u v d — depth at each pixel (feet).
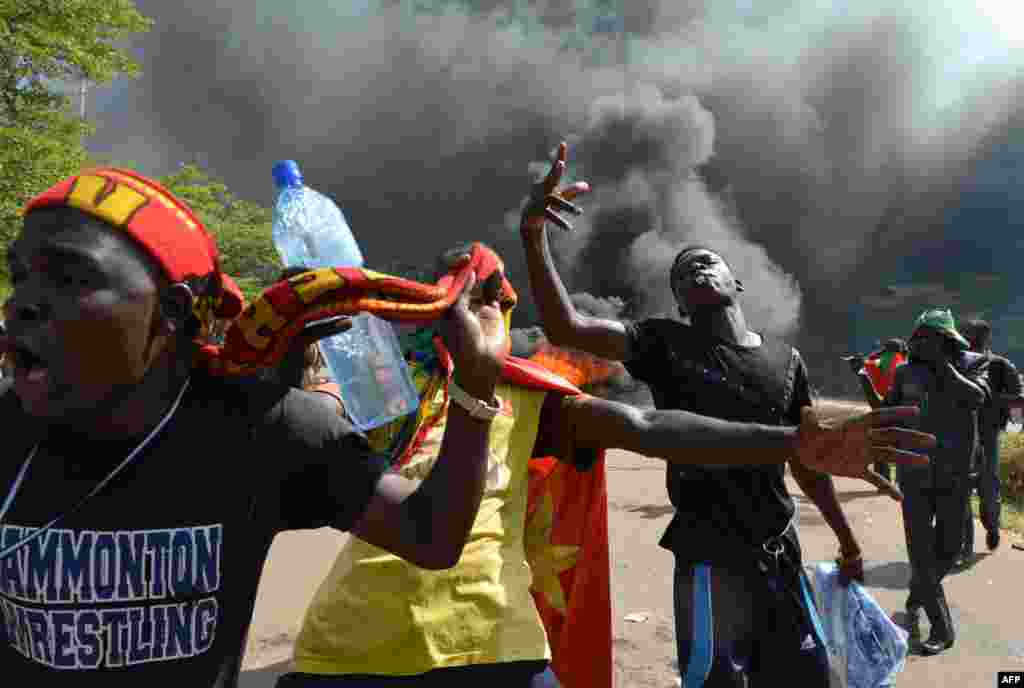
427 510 3.77
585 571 7.85
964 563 19.42
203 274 3.41
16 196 32.78
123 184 3.21
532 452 7.08
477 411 3.79
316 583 15.81
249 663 12.49
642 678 12.33
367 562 6.23
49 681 3.37
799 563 8.27
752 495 8.00
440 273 6.10
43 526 3.32
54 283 3.07
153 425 3.38
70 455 3.35
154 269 3.22
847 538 9.51
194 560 3.41
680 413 6.36
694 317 8.93
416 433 6.50
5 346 3.16
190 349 3.47
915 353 14.88
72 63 37.70
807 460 5.07
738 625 7.93
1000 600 16.66
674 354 8.62
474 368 3.77
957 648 14.11
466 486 3.79
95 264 3.05
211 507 3.43
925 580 14.08
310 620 6.41
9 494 3.35
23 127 35.81
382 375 5.37
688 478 8.17
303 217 5.13
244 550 3.54
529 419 6.68
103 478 3.34
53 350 3.07
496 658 6.25
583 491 7.88
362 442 3.85
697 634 7.91
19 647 3.42
